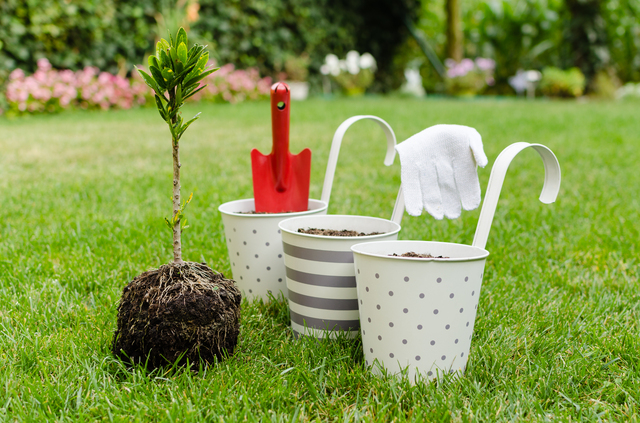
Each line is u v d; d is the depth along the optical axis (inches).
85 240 81.9
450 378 45.0
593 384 46.2
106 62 277.4
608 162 147.5
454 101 374.0
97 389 42.8
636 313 60.1
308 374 45.7
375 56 434.6
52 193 110.3
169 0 291.0
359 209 101.6
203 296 45.6
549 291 66.2
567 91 446.0
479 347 50.4
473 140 50.1
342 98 385.1
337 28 391.5
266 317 59.2
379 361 46.0
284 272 60.9
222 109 274.4
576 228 90.5
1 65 234.4
